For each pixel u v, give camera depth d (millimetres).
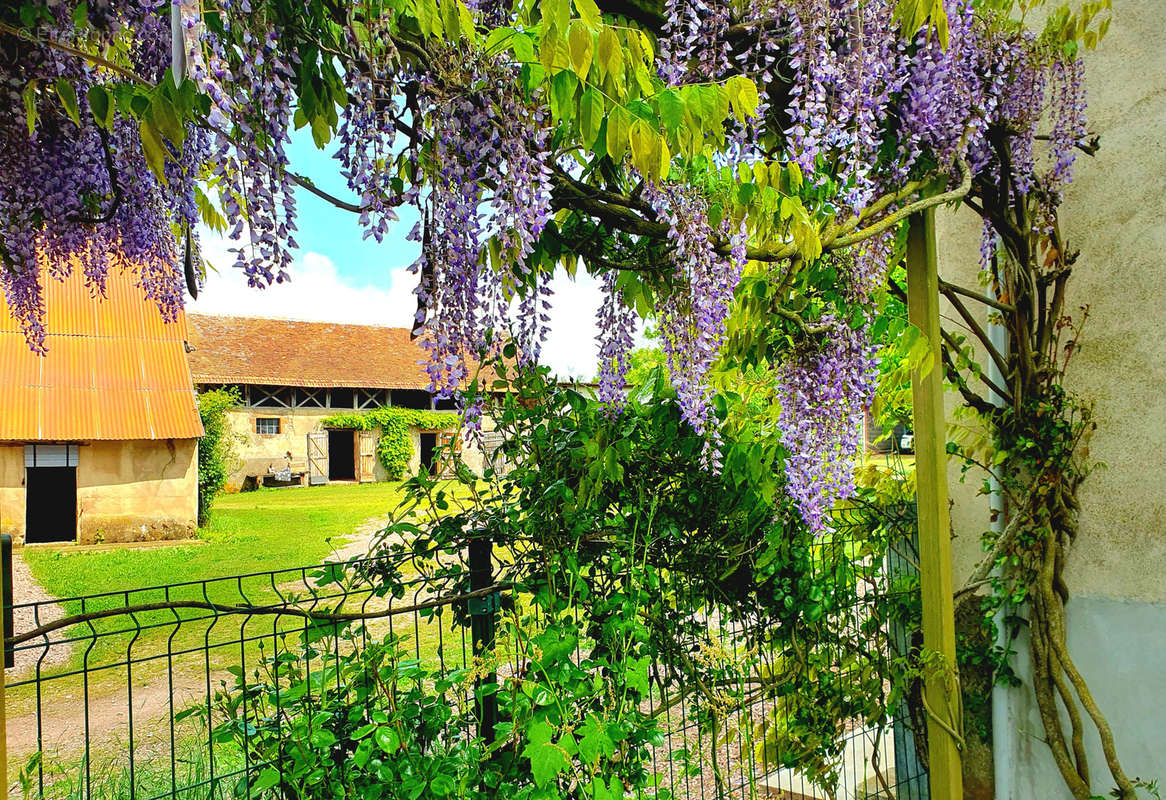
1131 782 2285
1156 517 2262
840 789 3150
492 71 1253
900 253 2059
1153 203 2293
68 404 12609
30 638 1188
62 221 1402
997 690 2648
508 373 1871
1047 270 2510
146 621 7004
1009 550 2518
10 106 1249
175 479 13078
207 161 1346
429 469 1835
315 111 1152
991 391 2756
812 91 1542
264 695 1535
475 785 1581
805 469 1889
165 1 1015
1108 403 2367
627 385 2076
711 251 1558
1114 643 2340
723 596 2260
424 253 1314
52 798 2873
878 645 2615
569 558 1778
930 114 1765
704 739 2889
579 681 1674
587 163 1579
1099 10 2248
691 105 1272
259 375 25719
